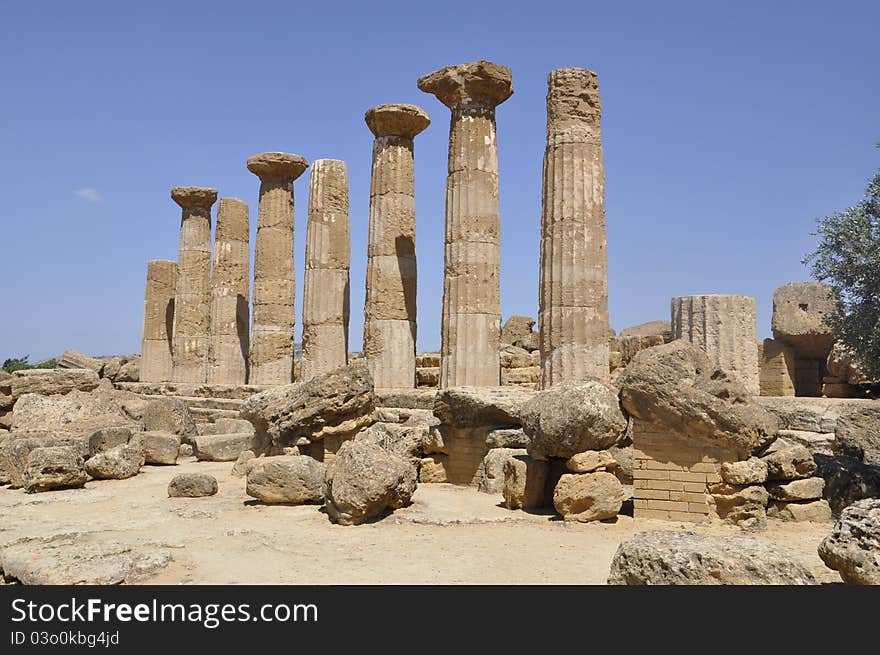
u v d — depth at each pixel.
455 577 7.79
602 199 15.71
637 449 10.77
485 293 17.38
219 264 28.39
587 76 15.86
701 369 10.70
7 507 12.26
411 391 18.52
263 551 9.01
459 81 17.61
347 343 23.12
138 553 8.74
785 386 20.88
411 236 20.42
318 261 22.70
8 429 20.12
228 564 8.42
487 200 17.58
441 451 14.51
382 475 10.61
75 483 14.16
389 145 20.31
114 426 18.09
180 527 10.45
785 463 10.52
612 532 9.96
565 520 10.52
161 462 17.64
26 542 9.60
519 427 13.71
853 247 12.46
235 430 20.78
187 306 30.31
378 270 19.92
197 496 12.98
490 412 13.66
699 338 17.34
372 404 14.91
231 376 28.03
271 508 11.71
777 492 10.59
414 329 20.28
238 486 14.20
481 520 10.54
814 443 13.73
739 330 17.06
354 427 14.45
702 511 10.34
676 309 17.94
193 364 30.08
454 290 17.38
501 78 17.61
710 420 10.22
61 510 11.98
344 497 10.41
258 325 25.25
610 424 10.68
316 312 22.52
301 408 14.53
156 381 33.00
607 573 7.92
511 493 11.46
